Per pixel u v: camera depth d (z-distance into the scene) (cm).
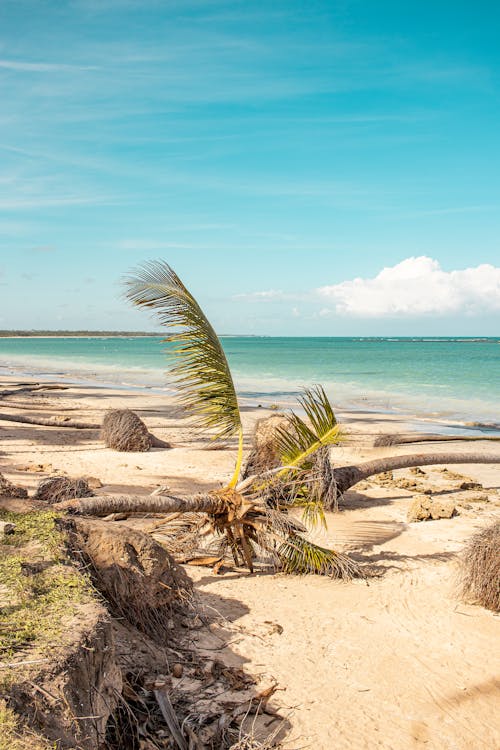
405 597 608
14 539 454
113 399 2592
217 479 1074
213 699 403
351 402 2695
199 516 691
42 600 360
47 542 449
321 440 725
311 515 728
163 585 491
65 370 5056
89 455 1294
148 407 2289
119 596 464
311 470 722
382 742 376
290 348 13238
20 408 2139
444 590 627
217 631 504
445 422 2052
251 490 691
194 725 369
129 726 342
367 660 476
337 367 5500
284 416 958
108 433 1401
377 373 4612
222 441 1538
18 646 306
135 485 1004
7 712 254
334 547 761
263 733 375
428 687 441
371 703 417
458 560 688
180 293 700
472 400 2775
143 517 822
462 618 563
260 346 15550
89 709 300
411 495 1050
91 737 288
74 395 2755
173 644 471
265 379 4047
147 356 8112
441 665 474
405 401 2731
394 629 534
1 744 238
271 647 485
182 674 428
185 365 705
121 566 473
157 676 418
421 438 1273
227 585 622
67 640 314
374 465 1013
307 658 472
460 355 8675
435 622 552
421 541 791
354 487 1105
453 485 1153
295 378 4134
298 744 369
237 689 420
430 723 399
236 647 480
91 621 338
